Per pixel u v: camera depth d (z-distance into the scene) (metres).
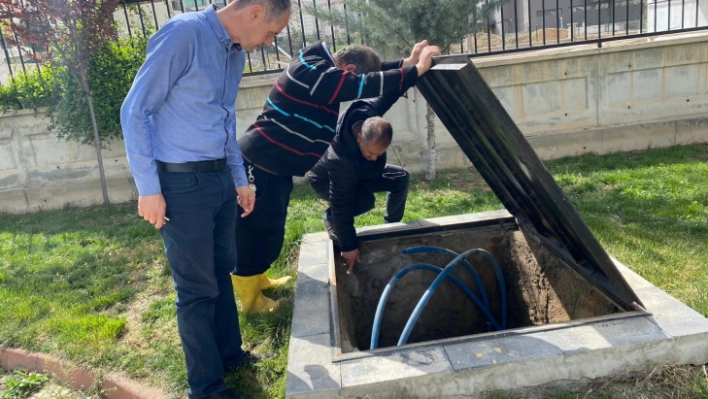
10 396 3.18
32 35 6.70
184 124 2.29
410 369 2.31
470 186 6.60
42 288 4.47
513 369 2.29
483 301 3.59
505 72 7.23
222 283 2.81
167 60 2.18
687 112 7.46
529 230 3.50
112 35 7.09
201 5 8.89
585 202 5.21
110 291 4.32
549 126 7.45
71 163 7.54
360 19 6.47
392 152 7.52
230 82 2.48
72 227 6.43
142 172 2.21
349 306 3.47
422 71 2.74
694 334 2.34
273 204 3.23
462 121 3.14
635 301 2.61
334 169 3.19
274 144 3.06
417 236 3.83
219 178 2.44
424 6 5.92
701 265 3.57
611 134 7.43
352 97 2.78
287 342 3.19
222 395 2.63
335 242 3.84
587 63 7.27
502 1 6.24
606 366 2.33
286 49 9.70
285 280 3.97
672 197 5.13
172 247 2.41
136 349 3.37
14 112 7.32
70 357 3.33
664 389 2.29
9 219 7.22
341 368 2.38
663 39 7.35
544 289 3.37
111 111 7.16
